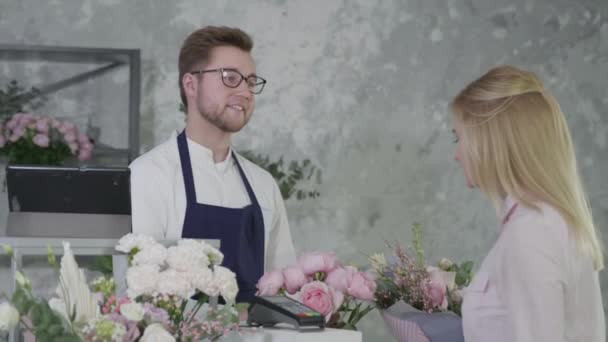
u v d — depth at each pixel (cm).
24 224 198
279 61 486
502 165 184
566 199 179
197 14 477
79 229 201
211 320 173
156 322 163
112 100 456
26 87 447
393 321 207
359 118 494
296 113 486
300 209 485
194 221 274
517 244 175
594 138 519
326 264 216
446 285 225
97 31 465
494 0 515
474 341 184
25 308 155
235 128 281
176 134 295
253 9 484
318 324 181
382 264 232
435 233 500
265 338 179
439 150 502
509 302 175
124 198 204
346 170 491
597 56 522
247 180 298
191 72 282
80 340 155
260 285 214
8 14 456
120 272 210
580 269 176
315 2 492
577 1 522
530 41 517
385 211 495
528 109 184
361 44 496
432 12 507
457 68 508
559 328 169
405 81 501
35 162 432
